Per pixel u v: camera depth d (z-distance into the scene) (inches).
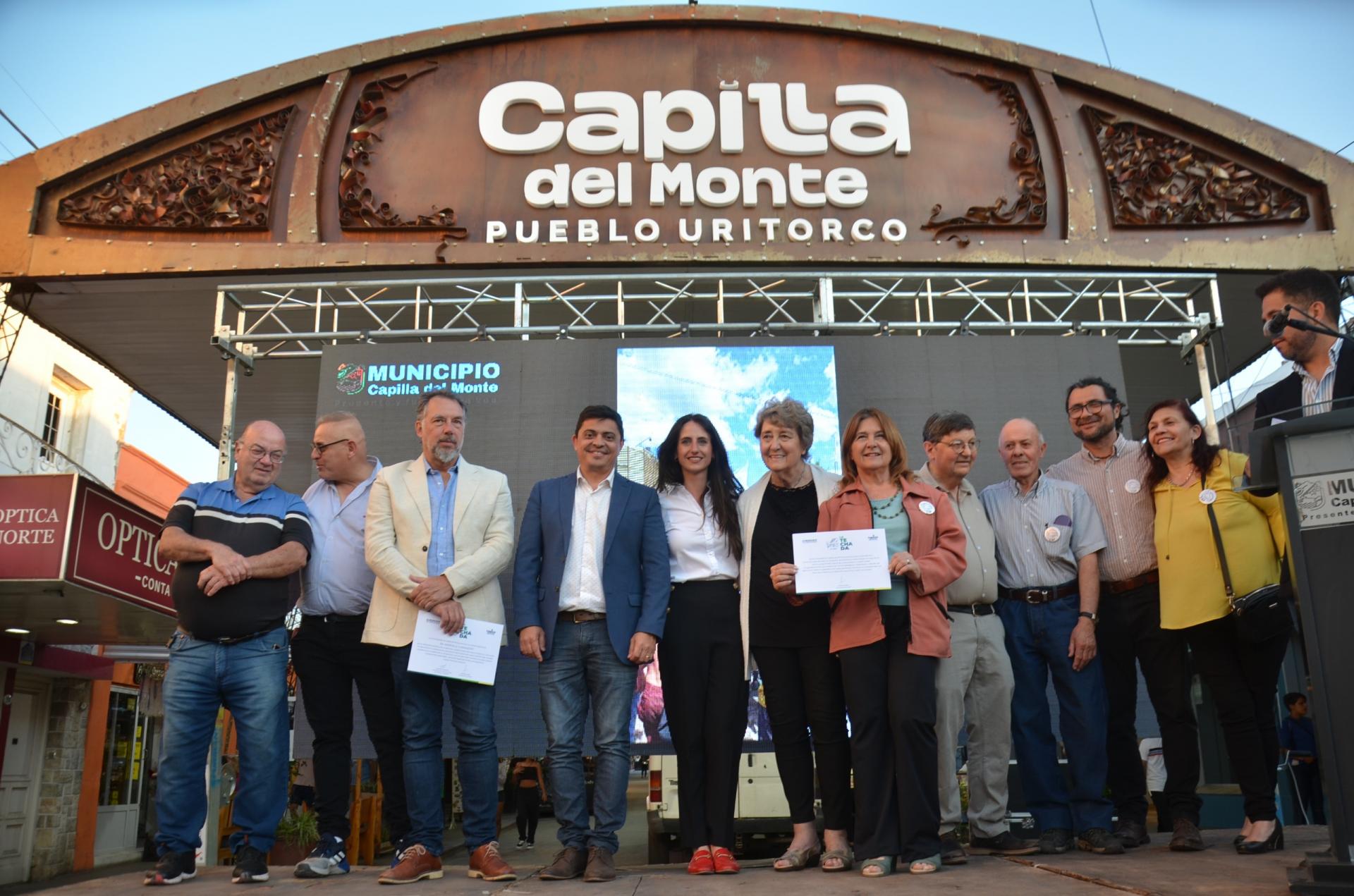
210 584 141.6
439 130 321.1
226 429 289.0
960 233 316.8
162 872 137.7
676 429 161.2
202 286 337.4
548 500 156.1
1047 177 321.7
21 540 303.3
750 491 157.9
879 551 136.6
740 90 325.4
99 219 322.0
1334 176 321.1
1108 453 174.1
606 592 147.6
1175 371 440.8
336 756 160.1
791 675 149.3
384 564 147.9
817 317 313.7
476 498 156.2
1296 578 98.7
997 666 160.4
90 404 562.9
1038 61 327.3
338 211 315.9
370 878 147.8
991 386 273.6
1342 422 97.3
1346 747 94.1
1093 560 165.2
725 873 139.7
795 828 146.6
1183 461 158.7
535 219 314.5
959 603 159.9
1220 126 324.5
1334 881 92.6
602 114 321.1
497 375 270.2
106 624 396.8
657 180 316.5
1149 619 162.6
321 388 270.5
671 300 313.0
